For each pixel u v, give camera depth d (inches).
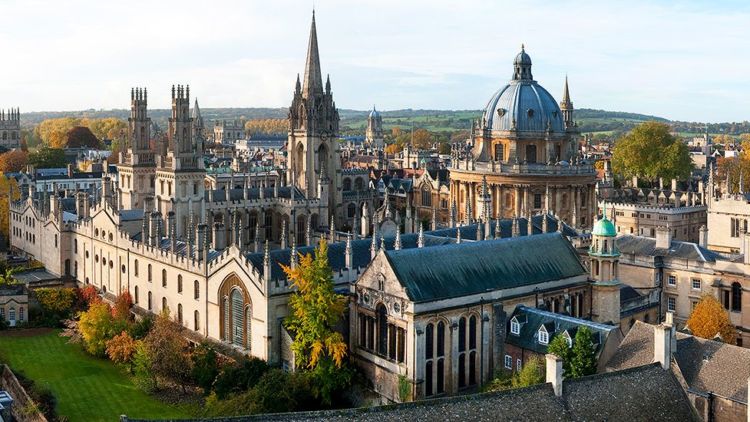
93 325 5157.5
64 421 4087.1
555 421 2829.7
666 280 5418.3
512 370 4252.0
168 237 6018.7
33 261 7559.1
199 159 7081.7
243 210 7662.4
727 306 5123.0
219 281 4840.1
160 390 4566.9
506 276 4392.2
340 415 2615.7
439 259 4227.4
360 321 4320.9
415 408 2687.0
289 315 4512.8
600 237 4722.0
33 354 5255.9
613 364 3440.0
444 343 4082.2
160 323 4761.3
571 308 4694.9
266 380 4013.3
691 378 3142.2
